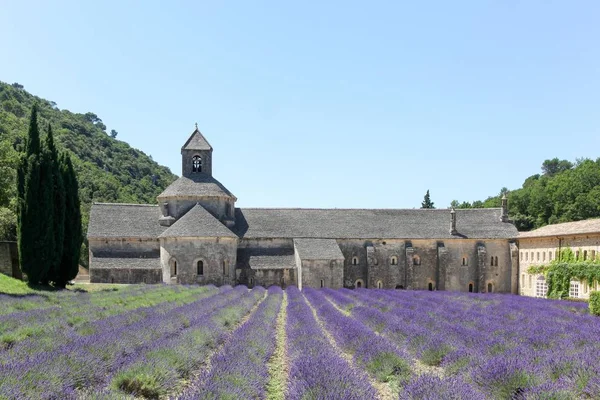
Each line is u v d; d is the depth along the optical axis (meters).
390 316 26.03
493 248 60.62
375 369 14.54
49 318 22.23
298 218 60.97
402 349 17.45
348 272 58.19
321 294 42.56
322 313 27.77
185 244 50.97
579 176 96.50
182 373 13.97
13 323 20.00
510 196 110.75
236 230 57.50
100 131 162.25
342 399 10.46
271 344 18.25
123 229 55.09
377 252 58.97
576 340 19.28
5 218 58.91
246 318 27.38
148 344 16.06
